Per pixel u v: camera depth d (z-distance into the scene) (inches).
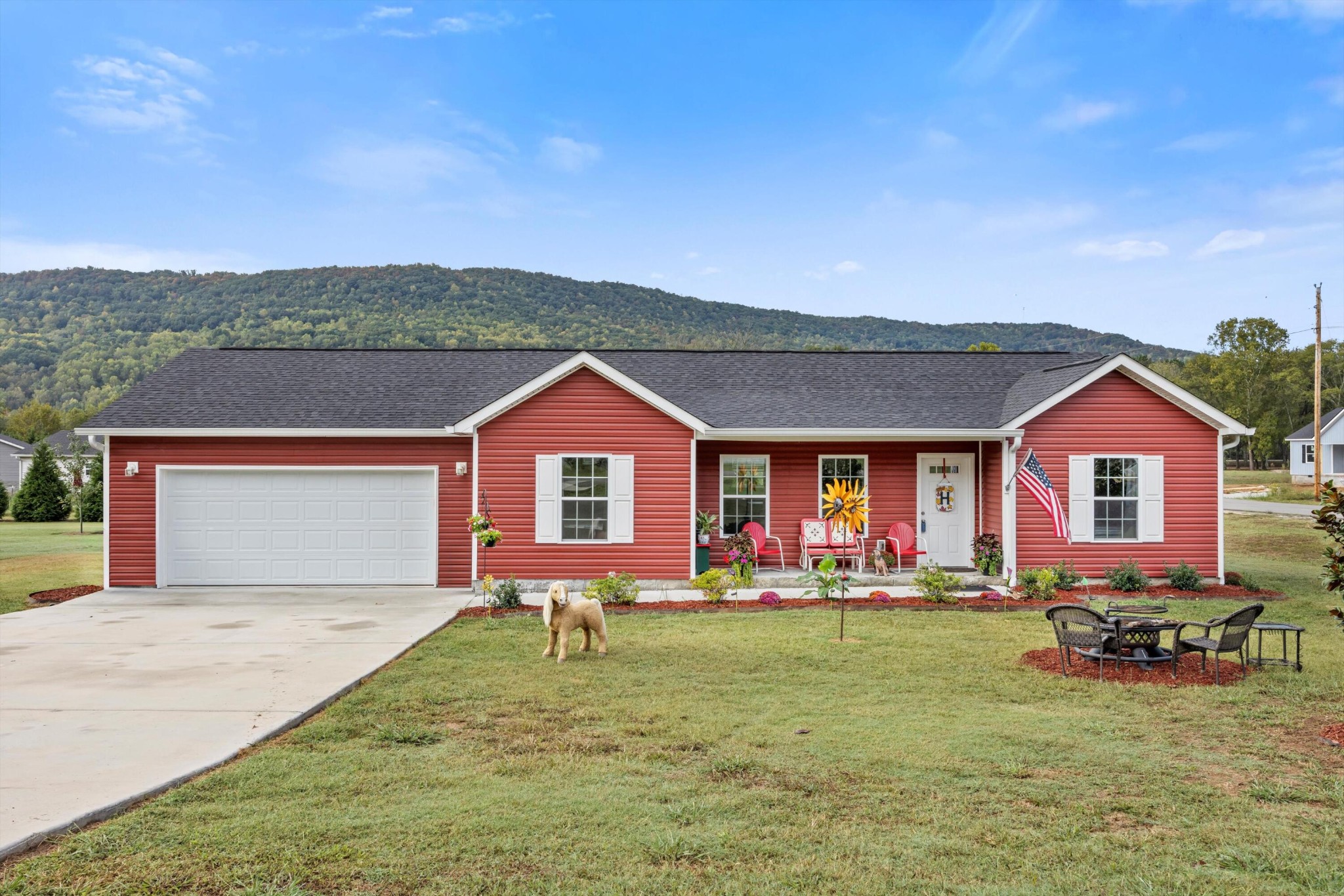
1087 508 679.7
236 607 591.8
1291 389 3031.5
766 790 245.1
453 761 270.8
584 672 394.0
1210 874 196.1
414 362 817.5
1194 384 3262.8
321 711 338.0
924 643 456.1
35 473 1724.9
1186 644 383.2
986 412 716.0
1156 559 682.2
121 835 211.6
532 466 665.6
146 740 286.8
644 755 276.4
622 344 4719.5
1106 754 276.8
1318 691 354.0
